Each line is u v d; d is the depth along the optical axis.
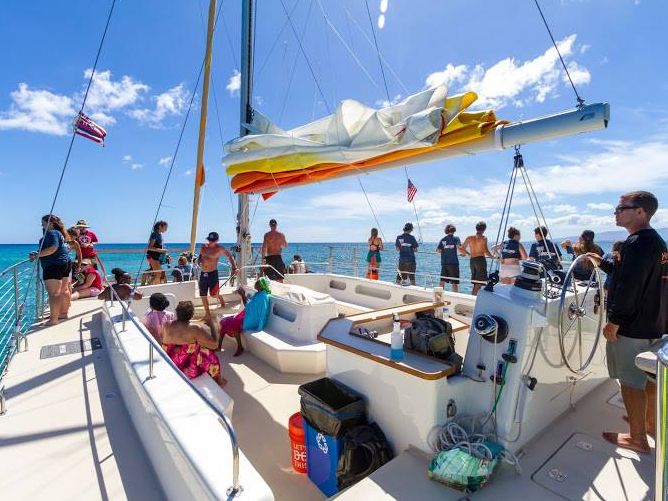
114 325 3.27
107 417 2.52
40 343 3.79
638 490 1.82
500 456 1.94
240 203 6.36
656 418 1.26
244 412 3.12
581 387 2.65
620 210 2.17
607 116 1.93
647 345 2.08
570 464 2.01
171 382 2.18
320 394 2.52
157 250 7.43
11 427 2.40
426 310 3.64
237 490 1.32
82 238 6.37
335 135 3.16
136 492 1.88
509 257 6.87
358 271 7.82
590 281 2.59
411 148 2.69
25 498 1.83
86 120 5.34
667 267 2.06
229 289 6.66
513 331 2.04
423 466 1.98
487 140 2.38
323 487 2.27
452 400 2.07
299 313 4.06
